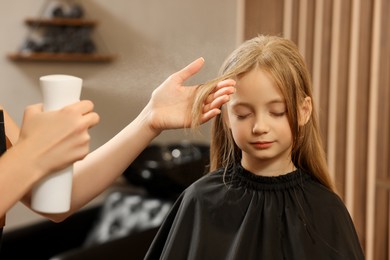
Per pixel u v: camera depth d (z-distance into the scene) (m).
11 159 0.67
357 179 2.10
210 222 0.96
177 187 2.99
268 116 0.89
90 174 0.95
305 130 0.96
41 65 3.71
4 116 1.00
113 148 0.96
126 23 3.60
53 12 3.63
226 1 3.21
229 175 0.99
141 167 3.03
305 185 0.96
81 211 3.01
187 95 0.91
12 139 0.98
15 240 2.82
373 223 2.12
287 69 0.88
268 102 0.88
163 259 0.98
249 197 0.96
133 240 2.42
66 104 0.69
